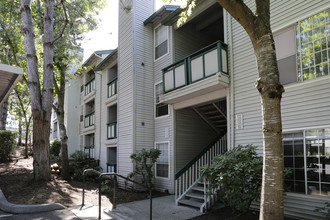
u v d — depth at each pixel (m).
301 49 5.92
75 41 11.21
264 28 3.96
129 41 11.20
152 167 10.37
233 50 7.48
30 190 7.45
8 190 7.49
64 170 11.01
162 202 7.69
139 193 9.27
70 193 7.70
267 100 3.79
